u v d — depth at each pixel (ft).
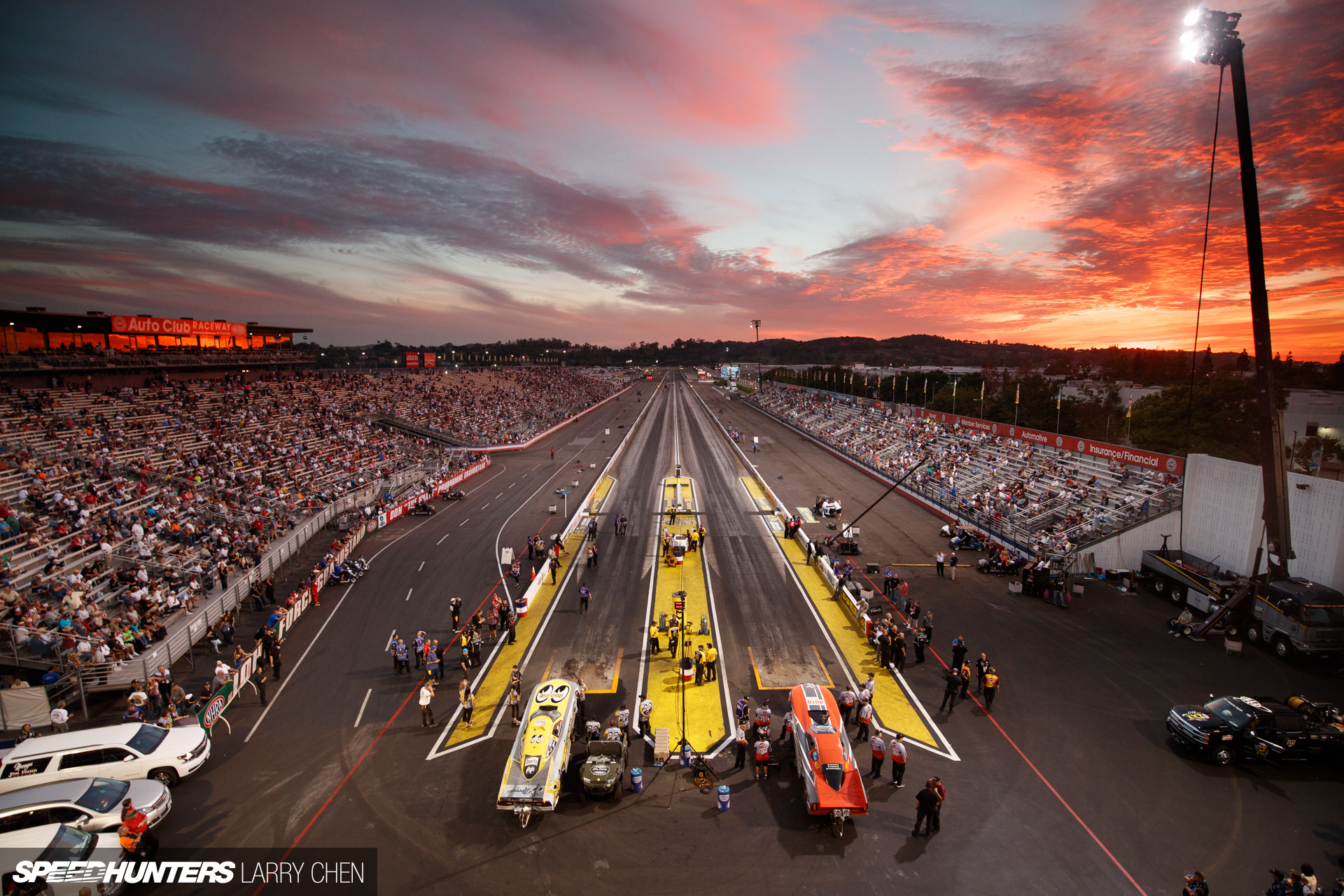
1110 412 211.41
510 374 426.10
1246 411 148.05
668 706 65.87
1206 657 76.43
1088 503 120.57
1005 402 240.32
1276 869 44.16
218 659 77.10
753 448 241.55
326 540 124.16
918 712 64.44
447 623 87.81
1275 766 56.18
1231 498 94.58
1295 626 73.61
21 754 49.98
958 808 50.31
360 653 78.79
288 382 226.79
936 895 41.63
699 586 101.30
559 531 132.77
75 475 108.68
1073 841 46.78
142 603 80.28
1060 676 71.92
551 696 57.11
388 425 228.63
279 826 48.44
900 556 116.98
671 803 51.13
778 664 75.10
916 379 340.39
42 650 67.62
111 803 46.06
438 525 139.44
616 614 90.02
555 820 49.16
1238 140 78.07
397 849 46.01
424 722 62.85
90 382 158.30
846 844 46.44
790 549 121.19
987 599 95.35
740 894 41.73
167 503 111.86
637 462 216.33
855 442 231.50
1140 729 61.57
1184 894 38.65
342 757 57.57
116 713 65.05
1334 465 114.62
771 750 58.49
